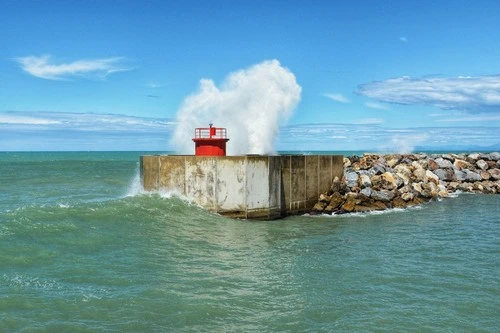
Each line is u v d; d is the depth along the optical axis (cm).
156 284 921
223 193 1678
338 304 866
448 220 1866
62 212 1367
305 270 1081
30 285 864
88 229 1271
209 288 922
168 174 1716
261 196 1755
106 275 950
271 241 1395
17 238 1117
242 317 793
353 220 1847
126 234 1284
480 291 957
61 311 767
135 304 814
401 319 805
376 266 1133
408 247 1357
